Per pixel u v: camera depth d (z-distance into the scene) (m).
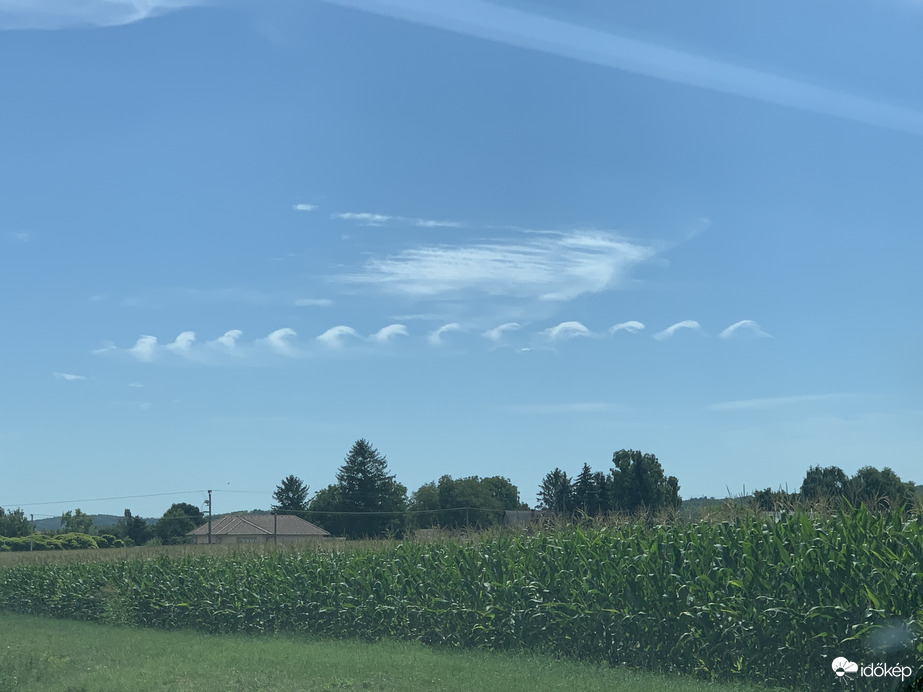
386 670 14.84
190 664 16.22
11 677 15.27
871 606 12.64
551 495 78.94
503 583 18.59
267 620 25.22
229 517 92.19
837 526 14.16
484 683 13.48
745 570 14.32
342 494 100.62
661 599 15.38
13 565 39.97
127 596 30.39
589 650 16.72
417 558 22.34
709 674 14.65
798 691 13.26
